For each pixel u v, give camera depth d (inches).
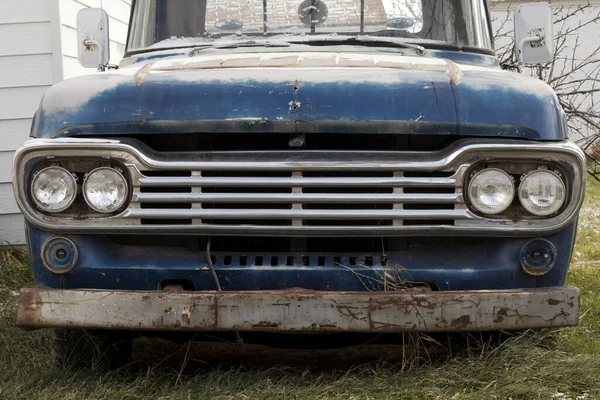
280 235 148.2
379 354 191.9
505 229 147.8
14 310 215.8
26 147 149.0
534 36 197.2
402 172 147.1
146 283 152.4
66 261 153.3
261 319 142.8
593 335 200.1
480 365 154.9
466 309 143.4
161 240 155.2
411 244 153.6
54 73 307.4
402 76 153.3
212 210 147.7
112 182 148.6
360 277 149.6
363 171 146.7
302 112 147.3
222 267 151.2
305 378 159.8
